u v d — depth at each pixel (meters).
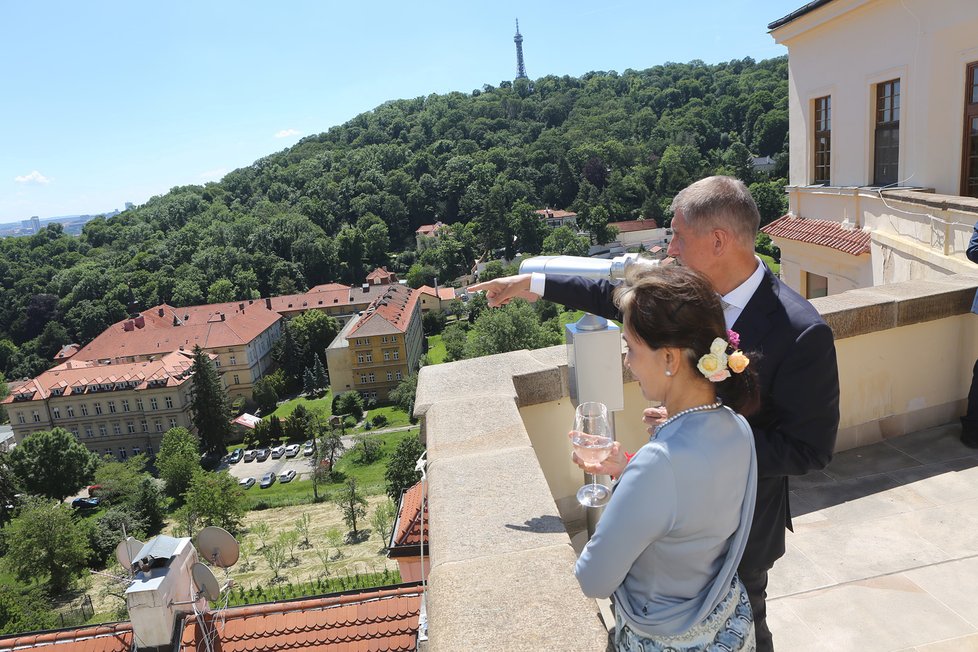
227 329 89.50
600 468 1.93
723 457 1.41
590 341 2.71
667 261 2.29
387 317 83.88
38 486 59.94
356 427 71.94
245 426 74.31
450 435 2.75
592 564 1.40
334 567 39.62
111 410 72.94
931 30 9.37
